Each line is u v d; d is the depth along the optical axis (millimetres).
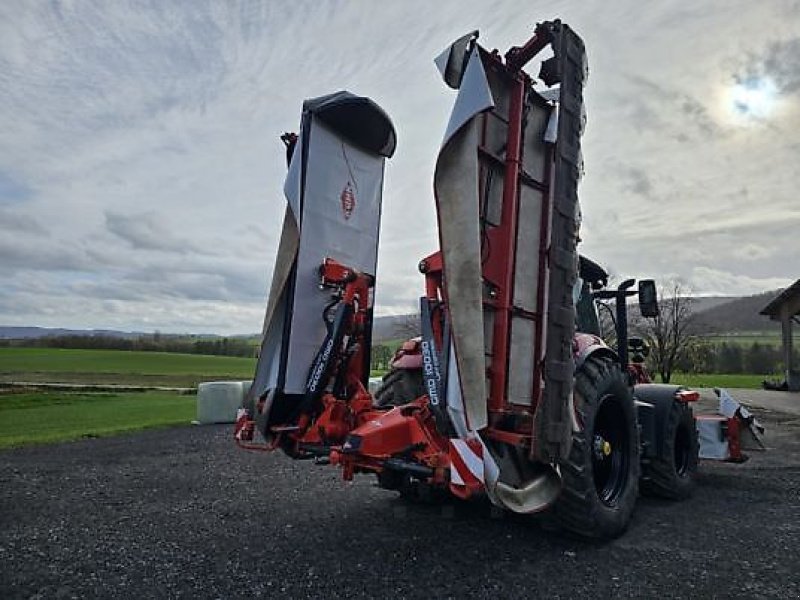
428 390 3445
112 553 3625
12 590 3055
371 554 3578
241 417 4309
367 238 4762
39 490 5465
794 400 18062
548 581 3143
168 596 2961
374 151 4828
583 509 3648
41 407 15430
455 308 3270
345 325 4246
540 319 3803
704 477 6195
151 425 11094
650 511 4719
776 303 24422
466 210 3262
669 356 31531
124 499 5082
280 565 3393
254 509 4699
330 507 4750
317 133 4359
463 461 3150
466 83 3281
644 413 5129
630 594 2975
